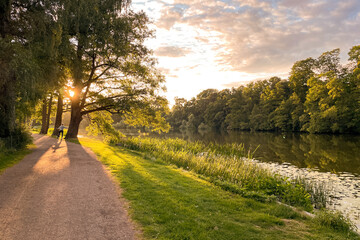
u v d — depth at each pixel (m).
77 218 5.10
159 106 23.11
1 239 4.16
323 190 10.30
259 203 6.71
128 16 19.19
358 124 43.97
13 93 9.73
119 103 21.94
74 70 15.91
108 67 21.03
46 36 11.15
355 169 15.80
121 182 7.96
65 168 10.05
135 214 5.33
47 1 11.30
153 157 14.25
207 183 8.58
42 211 5.44
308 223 5.48
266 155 22.06
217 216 5.44
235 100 89.19
